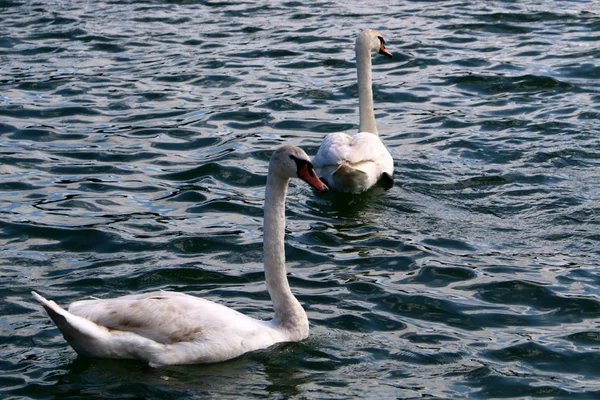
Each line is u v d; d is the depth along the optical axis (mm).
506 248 12453
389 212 13656
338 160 14266
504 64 20266
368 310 10742
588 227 13078
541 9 24156
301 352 9727
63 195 14125
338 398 8867
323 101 18438
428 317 10648
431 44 21734
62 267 11766
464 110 17938
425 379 9305
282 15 24469
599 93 18469
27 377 9102
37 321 10359
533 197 14133
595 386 9250
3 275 11500
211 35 22719
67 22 23703
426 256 12141
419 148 16188
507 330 10367
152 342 9195
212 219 13352
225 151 15945
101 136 16656
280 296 9945
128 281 11391
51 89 18953
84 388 8906
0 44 21906
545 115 17469
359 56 15594
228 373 9234
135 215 13414
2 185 14500
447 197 14195
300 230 12953
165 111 17844
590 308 10812
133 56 21141
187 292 11172
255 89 19031
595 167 15172
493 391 9117
